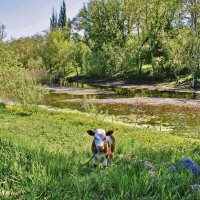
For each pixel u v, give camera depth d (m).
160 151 15.49
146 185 7.80
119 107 42.75
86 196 7.27
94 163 10.88
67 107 44.12
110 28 98.25
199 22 76.31
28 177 7.72
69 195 7.27
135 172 8.95
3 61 35.81
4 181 7.55
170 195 7.15
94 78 94.94
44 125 25.12
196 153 17.36
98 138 10.62
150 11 88.94
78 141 20.00
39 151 10.08
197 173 10.16
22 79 35.03
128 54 87.62
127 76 86.19
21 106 37.66
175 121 32.91
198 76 68.06
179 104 43.34
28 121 27.09
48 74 97.88
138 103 45.44
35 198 6.87
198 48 68.75
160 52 90.12
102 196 7.52
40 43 118.00
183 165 9.77
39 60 105.06
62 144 19.03
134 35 96.31
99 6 98.50
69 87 77.81
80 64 102.62
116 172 8.42
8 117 29.00
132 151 15.80
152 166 10.98
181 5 70.12
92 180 8.11
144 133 23.83
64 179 7.79
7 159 8.62
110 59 89.50
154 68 79.88
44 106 45.41
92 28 101.38
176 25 88.31
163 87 67.88
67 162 9.49
